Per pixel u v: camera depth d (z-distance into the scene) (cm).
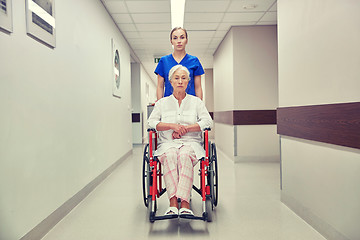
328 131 182
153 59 835
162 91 272
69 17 260
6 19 155
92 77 332
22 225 171
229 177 385
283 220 226
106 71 406
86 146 303
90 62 325
